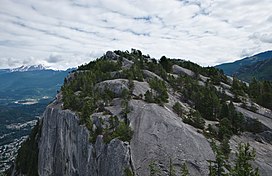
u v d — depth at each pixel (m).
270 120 118.44
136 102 107.44
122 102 105.44
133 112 99.19
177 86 142.38
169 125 90.94
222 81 168.62
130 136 85.44
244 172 59.84
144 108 101.38
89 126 97.00
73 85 144.12
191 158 77.69
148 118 94.44
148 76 149.00
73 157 104.56
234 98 136.25
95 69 160.00
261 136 106.62
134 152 79.81
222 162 68.31
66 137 112.69
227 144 83.19
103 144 86.56
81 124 101.94
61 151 116.31
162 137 85.19
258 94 143.88
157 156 77.75
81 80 143.62
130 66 166.88
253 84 154.88
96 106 110.81
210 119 113.75
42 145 135.75
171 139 84.62
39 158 137.12
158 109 101.69
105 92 119.81
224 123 101.81
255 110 124.56
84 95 123.56
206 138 89.75
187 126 95.12
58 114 124.31
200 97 121.56
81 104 117.06
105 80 140.50
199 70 178.12
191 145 82.94
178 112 107.62
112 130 91.19
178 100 126.56
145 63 175.50
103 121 95.25
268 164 84.88
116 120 92.12
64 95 133.62
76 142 102.75
